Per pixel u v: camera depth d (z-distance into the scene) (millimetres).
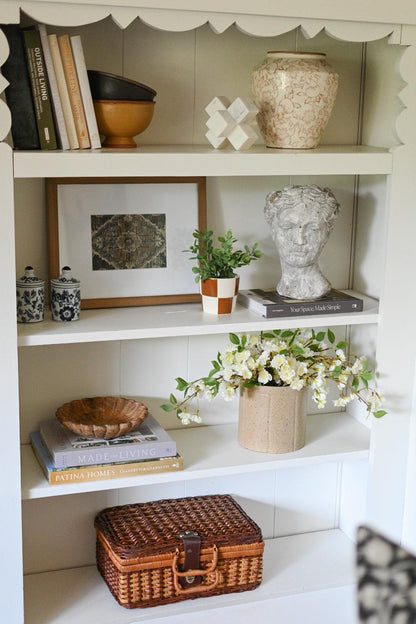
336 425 2053
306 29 1608
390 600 385
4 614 1683
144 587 1758
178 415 1807
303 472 2129
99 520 1890
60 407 1823
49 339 1581
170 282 1869
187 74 1818
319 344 1963
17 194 1744
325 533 2162
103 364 1899
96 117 1617
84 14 1472
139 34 1763
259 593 1844
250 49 1852
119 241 1814
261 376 1782
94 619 1737
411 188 1770
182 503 1987
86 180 1767
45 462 1696
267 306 1754
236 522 1880
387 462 1931
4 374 1560
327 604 1413
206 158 1600
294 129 1699
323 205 1751
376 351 1882
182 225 1857
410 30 1672
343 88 1954
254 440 1860
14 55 1509
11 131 1676
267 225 1962
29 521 1916
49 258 1766
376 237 1961
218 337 1986
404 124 1721
